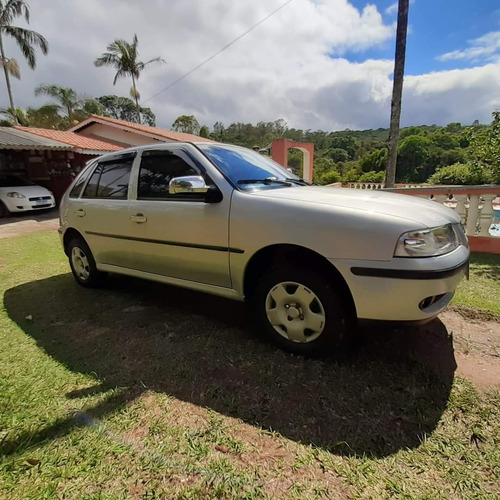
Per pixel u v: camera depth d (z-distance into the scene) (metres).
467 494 1.39
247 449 1.64
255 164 3.12
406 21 7.23
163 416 1.87
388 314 2.04
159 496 1.42
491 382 2.09
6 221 9.52
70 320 3.11
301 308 2.33
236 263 2.49
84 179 3.80
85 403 1.98
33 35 21.39
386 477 1.48
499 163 6.61
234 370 2.27
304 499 1.39
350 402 1.94
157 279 3.10
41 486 1.47
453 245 2.18
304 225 2.18
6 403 1.99
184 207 2.70
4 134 12.23
